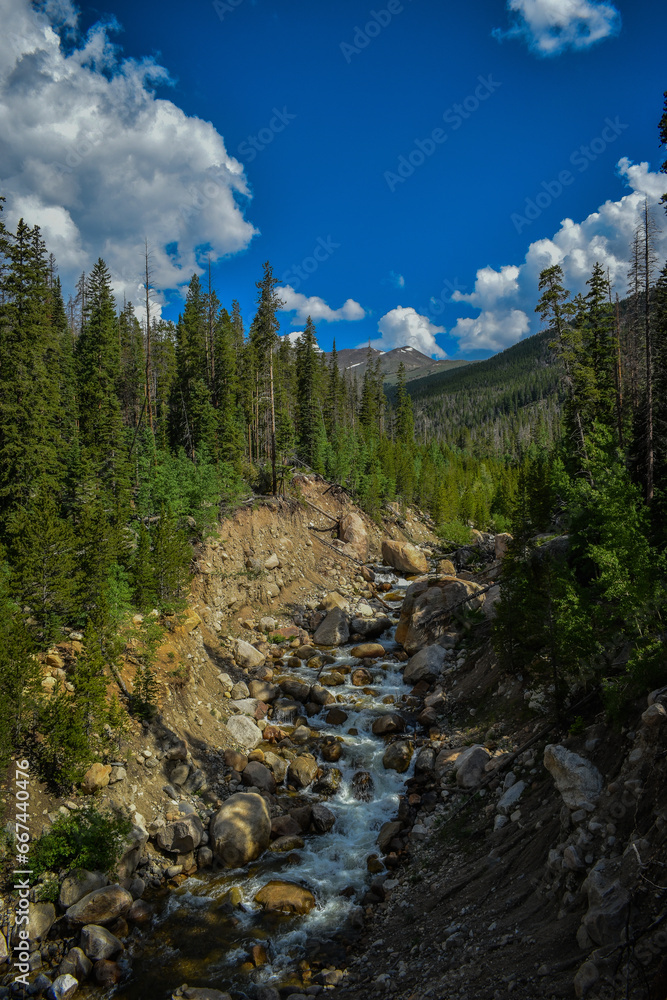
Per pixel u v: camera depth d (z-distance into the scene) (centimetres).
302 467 5975
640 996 716
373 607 3959
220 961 1241
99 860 1397
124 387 5500
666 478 2231
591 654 1496
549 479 2595
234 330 7138
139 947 1282
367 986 1095
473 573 3828
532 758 1588
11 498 2673
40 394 2922
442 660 2681
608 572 1435
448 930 1157
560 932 959
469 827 1521
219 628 3081
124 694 1889
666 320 2583
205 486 3519
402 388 9944
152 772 1778
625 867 936
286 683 2619
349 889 1469
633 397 3447
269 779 1953
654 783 1039
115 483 3459
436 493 7600
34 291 2919
